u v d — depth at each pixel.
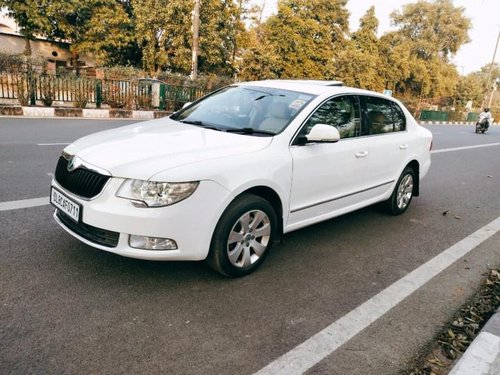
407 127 5.57
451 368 2.60
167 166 2.99
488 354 2.66
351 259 4.13
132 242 2.98
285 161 3.60
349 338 2.82
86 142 3.54
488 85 52.53
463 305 3.40
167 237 2.97
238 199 3.31
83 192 3.09
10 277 3.17
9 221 4.18
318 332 2.86
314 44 27.86
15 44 26.58
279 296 3.28
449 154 12.88
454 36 47.28
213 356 2.51
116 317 2.81
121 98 16.78
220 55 23.84
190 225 3.02
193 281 3.37
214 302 3.10
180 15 22.12
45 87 14.44
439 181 8.50
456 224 5.58
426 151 5.88
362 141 4.59
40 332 2.59
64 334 2.59
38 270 3.31
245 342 2.67
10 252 3.55
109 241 3.04
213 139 3.57
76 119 13.85
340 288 3.51
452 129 27.64
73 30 24.77
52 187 3.48
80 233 3.19
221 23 23.48
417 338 2.89
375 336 2.88
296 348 2.66
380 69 36.75
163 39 22.84
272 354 2.58
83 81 15.45
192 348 2.57
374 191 4.97
